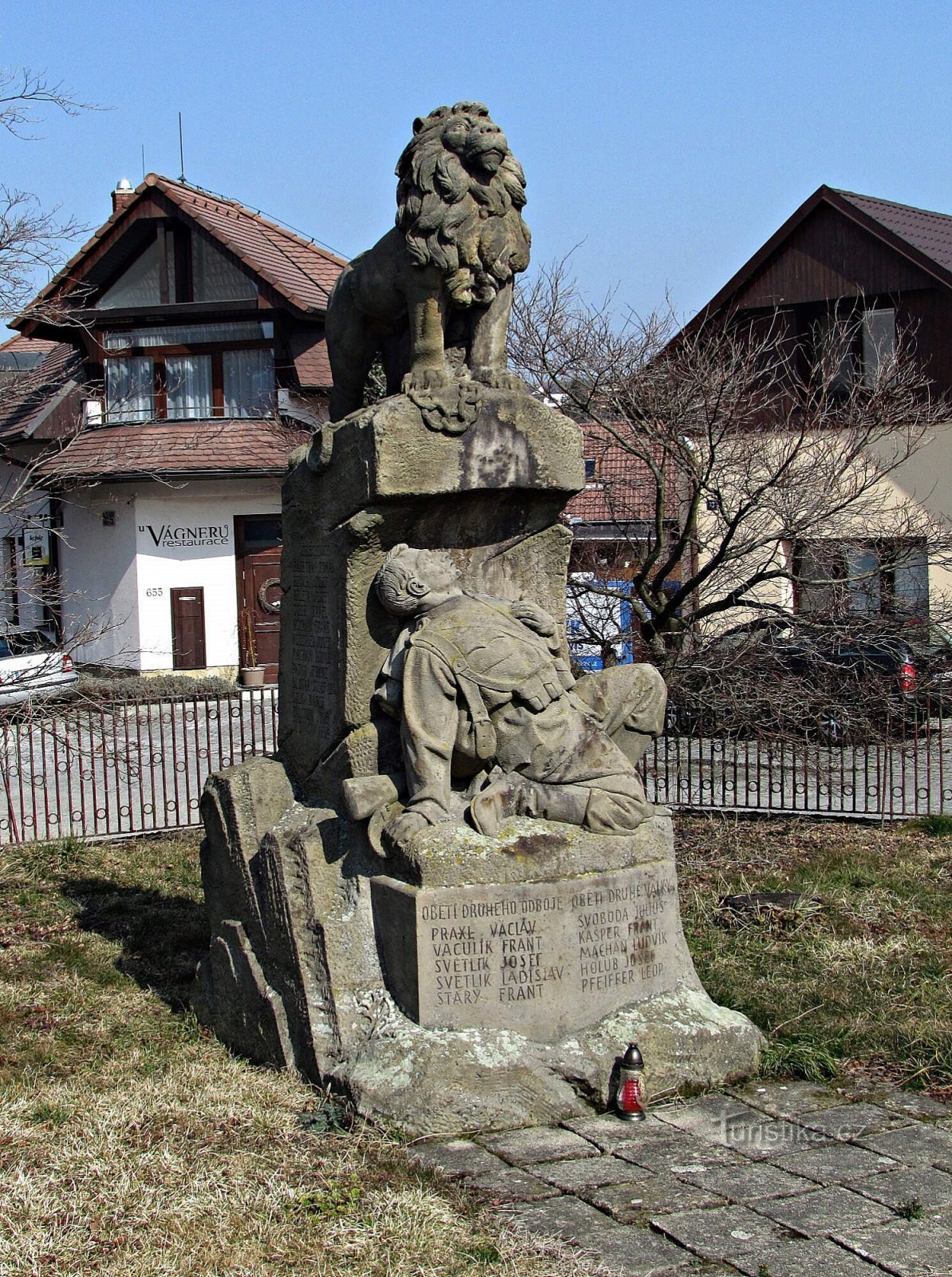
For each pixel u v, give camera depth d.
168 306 20.34
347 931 5.12
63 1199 4.18
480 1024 4.88
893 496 18.38
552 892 4.95
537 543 5.80
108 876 8.98
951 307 17.84
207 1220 4.05
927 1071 5.20
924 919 7.50
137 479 19.17
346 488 5.45
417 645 5.18
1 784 13.23
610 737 5.44
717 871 8.78
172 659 20.97
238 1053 5.54
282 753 6.11
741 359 11.98
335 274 21.69
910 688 10.73
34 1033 5.80
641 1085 4.79
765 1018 5.74
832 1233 3.94
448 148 5.25
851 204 18.06
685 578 12.68
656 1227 3.98
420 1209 4.06
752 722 10.31
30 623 22.31
